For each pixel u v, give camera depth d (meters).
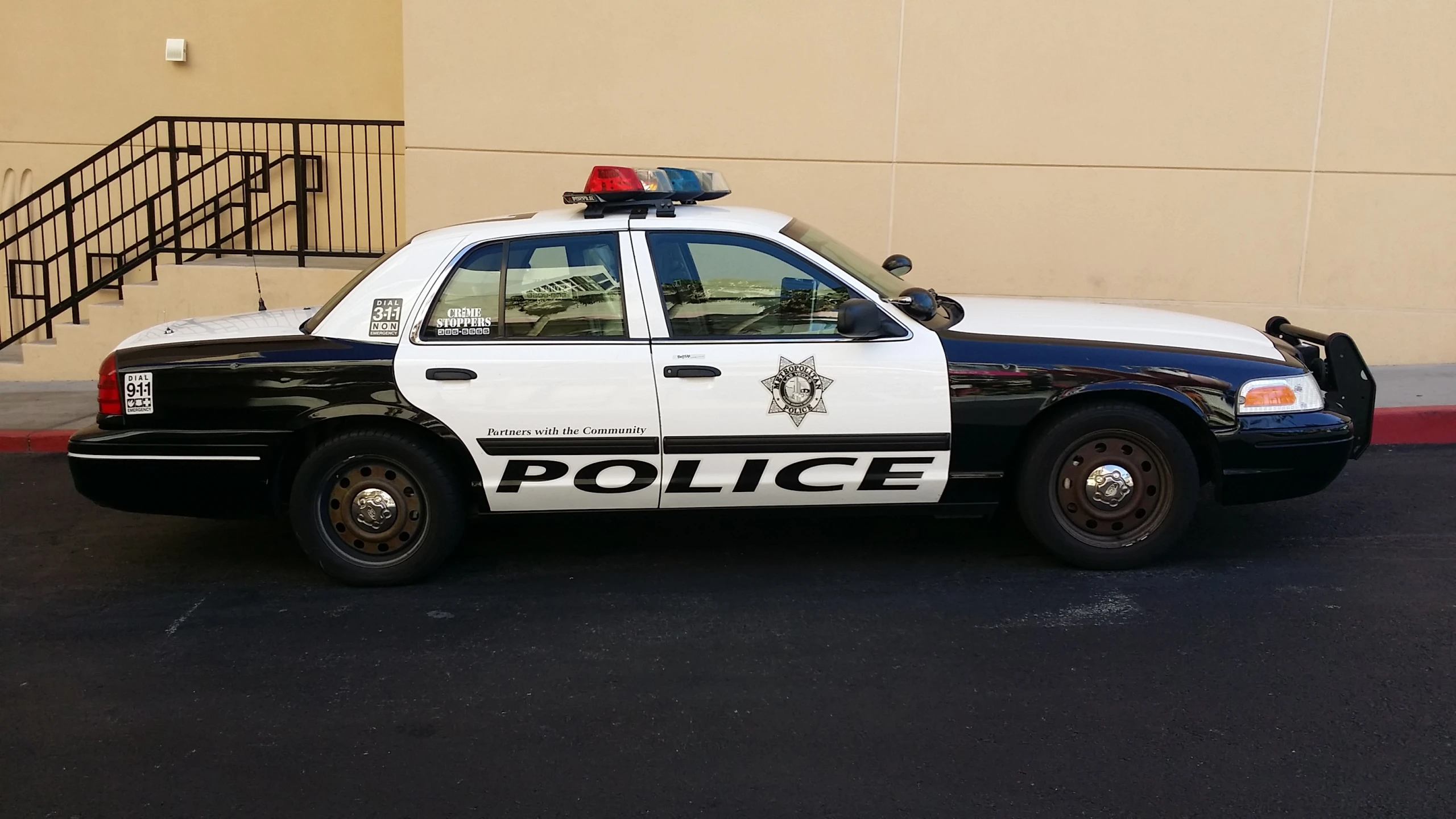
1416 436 7.57
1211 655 4.39
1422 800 3.41
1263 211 9.12
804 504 5.17
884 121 9.15
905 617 4.81
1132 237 9.23
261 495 5.21
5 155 11.45
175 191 9.95
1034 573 5.27
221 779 3.69
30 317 11.60
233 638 4.78
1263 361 5.11
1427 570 5.20
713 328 5.06
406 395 5.03
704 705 4.10
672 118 9.23
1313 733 3.80
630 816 3.43
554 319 5.08
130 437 5.16
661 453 5.05
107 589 5.38
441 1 9.09
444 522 5.20
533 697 4.20
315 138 11.23
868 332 4.87
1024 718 3.95
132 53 11.23
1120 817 3.36
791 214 9.33
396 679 4.36
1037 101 9.06
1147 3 8.88
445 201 9.37
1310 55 8.88
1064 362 4.99
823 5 9.02
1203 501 6.31
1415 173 8.99
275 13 11.08
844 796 3.51
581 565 5.54
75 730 4.02
